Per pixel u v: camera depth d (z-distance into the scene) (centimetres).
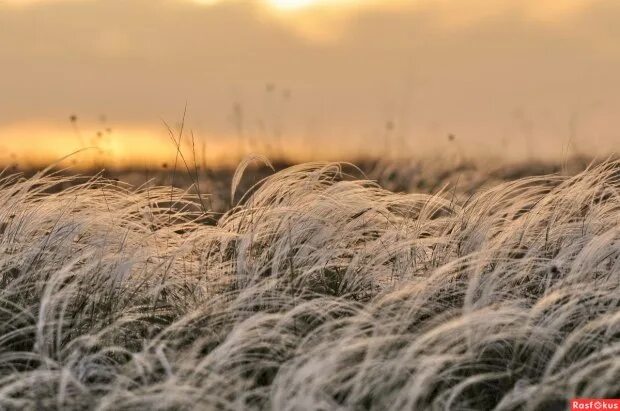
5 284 1012
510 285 995
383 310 888
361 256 1066
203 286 1039
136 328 955
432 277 915
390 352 810
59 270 998
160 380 822
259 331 834
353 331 806
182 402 745
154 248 1099
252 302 920
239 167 1185
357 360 830
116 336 931
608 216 1112
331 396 763
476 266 976
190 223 1189
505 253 1028
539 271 1030
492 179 1491
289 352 831
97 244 1065
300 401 716
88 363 830
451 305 978
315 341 845
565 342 834
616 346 792
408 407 732
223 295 959
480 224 1095
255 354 836
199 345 829
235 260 1090
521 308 910
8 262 1036
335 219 1128
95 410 740
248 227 1138
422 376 743
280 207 1123
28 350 903
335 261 1080
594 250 983
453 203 1182
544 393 765
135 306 985
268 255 1086
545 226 1117
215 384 780
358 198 1169
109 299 970
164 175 1413
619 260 982
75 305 959
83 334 916
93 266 1002
